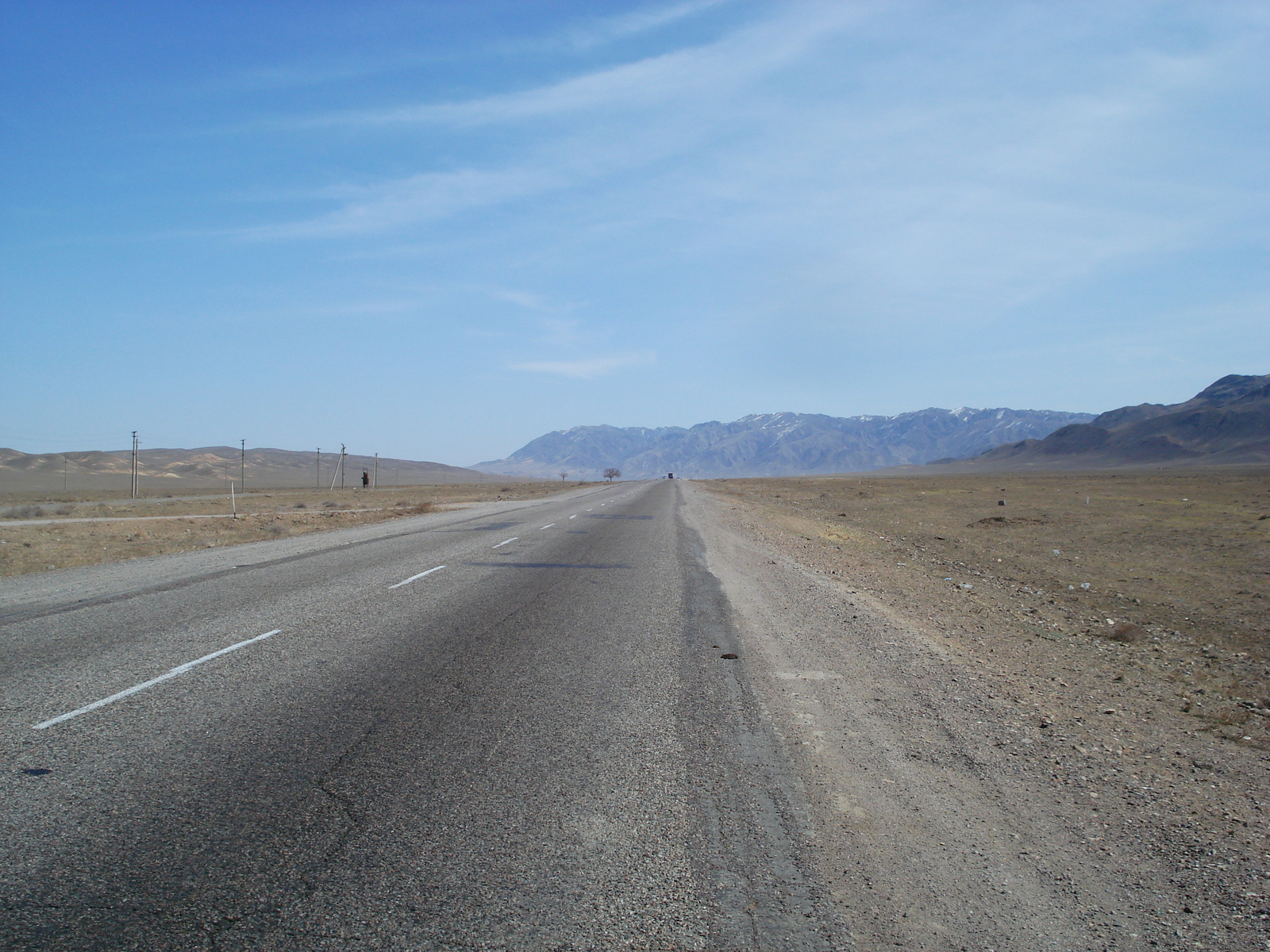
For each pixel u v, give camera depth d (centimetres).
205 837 382
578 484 11188
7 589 1155
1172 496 5088
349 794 435
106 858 360
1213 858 405
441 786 450
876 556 2150
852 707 641
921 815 439
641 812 425
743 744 538
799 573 1523
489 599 1095
